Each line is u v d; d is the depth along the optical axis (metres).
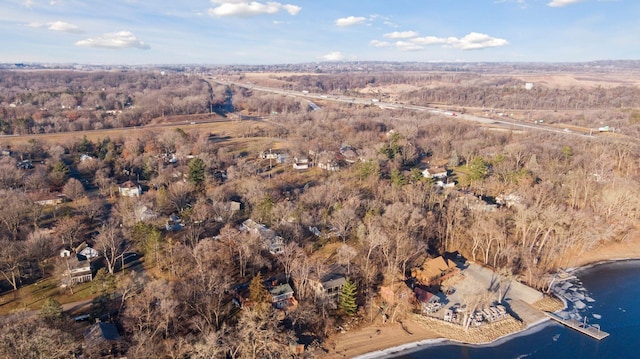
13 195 145.12
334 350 94.00
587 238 137.00
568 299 117.69
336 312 105.25
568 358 94.00
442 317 105.75
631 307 114.44
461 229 140.38
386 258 119.44
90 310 99.56
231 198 168.62
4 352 72.25
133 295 98.88
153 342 86.31
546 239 138.88
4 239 120.00
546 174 185.38
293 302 104.00
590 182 170.50
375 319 104.94
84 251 118.12
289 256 117.56
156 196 159.88
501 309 108.50
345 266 117.50
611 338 100.88
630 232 153.12
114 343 85.81
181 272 113.00
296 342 91.06
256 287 100.31
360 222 135.75
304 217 141.38
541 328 104.25
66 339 78.06
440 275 120.00
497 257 133.50
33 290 107.69
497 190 178.62
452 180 197.25
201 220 142.75
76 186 164.50
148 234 121.56
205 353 80.25
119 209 150.12
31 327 77.88
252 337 85.38
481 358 93.19
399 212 132.25
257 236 122.00
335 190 160.50
